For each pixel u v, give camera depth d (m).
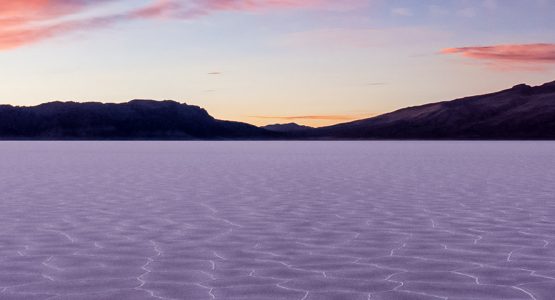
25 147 79.44
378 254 7.35
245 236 8.58
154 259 7.07
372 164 30.25
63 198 13.67
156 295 5.53
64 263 6.86
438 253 7.40
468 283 5.95
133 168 26.67
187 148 74.19
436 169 25.44
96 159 37.47
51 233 8.83
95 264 6.81
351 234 8.73
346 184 17.44
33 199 13.45
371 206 12.07
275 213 10.99
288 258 7.12
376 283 5.96
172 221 10.00
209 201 13.00
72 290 5.71
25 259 7.08
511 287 5.79
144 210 11.45
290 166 28.28
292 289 5.73
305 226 9.47
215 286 5.85
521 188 16.12
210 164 30.50
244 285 5.88
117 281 6.05
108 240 8.27
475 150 61.53
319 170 24.81
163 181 18.77
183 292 5.63
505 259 7.05
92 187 16.61
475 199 13.39
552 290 5.67
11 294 5.58
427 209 11.59
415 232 8.91
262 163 31.55
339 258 7.13
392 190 15.57
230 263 6.87
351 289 5.73
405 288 5.77
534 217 10.45
